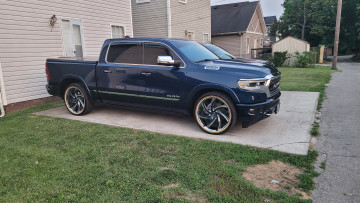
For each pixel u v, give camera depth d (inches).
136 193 112.0
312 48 1256.2
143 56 207.3
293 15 1609.3
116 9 419.5
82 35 362.9
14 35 278.5
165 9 602.9
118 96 220.8
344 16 1386.6
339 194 110.2
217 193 111.0
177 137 176.6
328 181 120.1
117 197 109.5
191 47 208.5
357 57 1337.4
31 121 224.7
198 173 127.9
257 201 105.4
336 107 246.4
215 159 142.6
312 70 657.6
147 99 206.7
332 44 1515.7
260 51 1162.6
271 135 177.2
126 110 259.9
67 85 252.5
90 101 239.8
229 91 172.2
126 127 201.9
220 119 183.8
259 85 169.6
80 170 132.9
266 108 174.2
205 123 192.1
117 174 128.2
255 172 129.5
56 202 107.2
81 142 171.3
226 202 104.9
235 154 147.6
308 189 114.3
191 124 208.4
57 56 328.5
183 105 192.7
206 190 113.2
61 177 126.3
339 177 123.1
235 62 193.5
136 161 141.9
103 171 131.2
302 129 187.3
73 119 229.3
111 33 414.9
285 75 521.0
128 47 215.2
